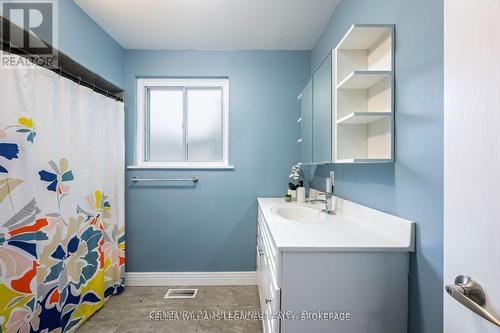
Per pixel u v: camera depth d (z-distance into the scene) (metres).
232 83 2.43
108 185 2.14
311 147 1.79
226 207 2.45
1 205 1.26
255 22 1.98
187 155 2.56
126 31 2.11
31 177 1.37
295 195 2.27
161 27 2.05
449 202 0.58
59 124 1.60
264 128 2.45
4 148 1.27
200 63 2.43
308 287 1.00
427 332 0.90
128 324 1.81
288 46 2.38
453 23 0.56
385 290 1.00
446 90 0.59
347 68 1.31
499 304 0.45
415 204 0.97
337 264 1.00
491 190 0.47
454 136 0.56
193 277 2.43
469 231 0.52
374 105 1.25
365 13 1.35
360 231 1.19
